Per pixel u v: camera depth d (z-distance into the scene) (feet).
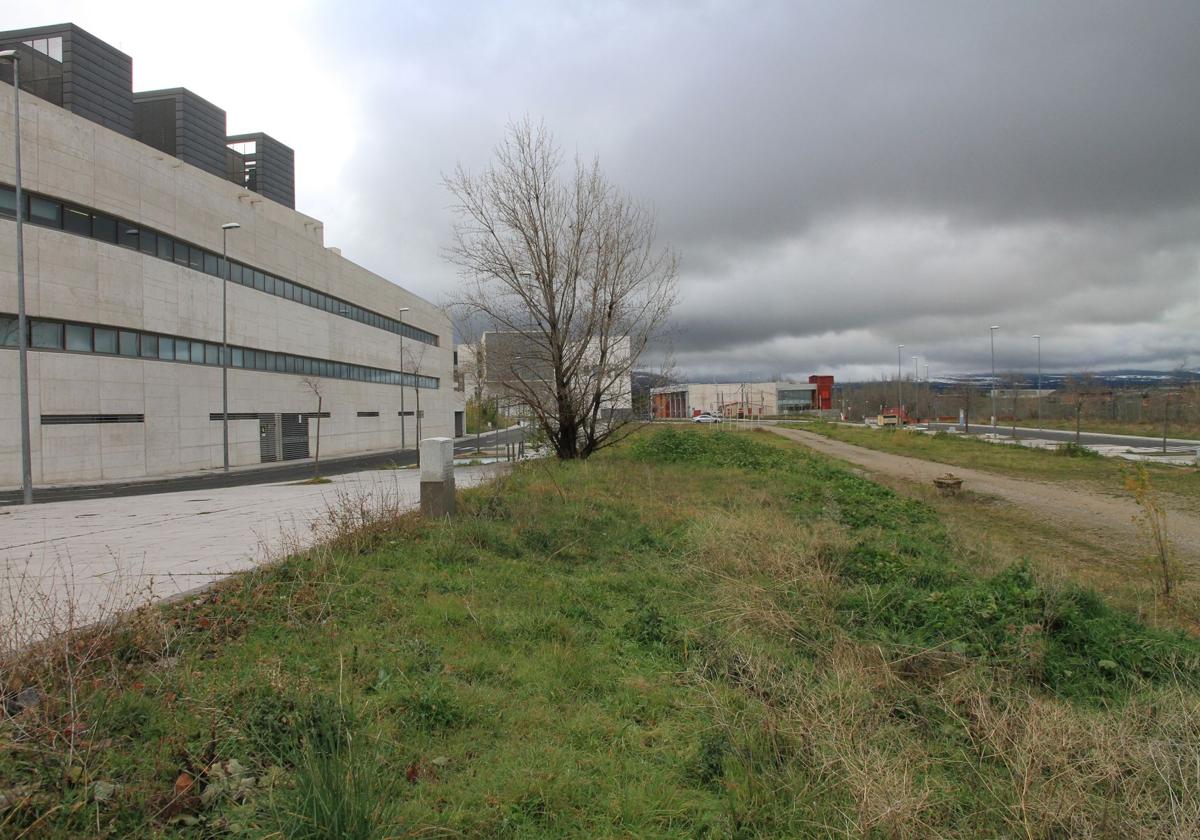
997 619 20.25
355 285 161.48
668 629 19.80
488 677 15.56
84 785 9.59
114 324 89.97
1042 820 11.49
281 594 19.06
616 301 63.93
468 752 12.37
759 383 401.90
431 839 9.71
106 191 88.89
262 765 10.80
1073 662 18.34
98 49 122.42
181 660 14.10
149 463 95.71
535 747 12.71
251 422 120.06
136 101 146.82
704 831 11.02
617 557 29.01
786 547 27.94
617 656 18.01
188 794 9.88
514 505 35.42
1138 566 34.58
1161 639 19.88
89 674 12.46
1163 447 109.50
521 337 64.34
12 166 78.13
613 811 11.14
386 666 15.03
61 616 15.44
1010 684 17.11
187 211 103.45
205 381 107.96
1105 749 13.48
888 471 83.05
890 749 13.60
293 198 189.98
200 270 107.45
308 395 139.23
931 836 11.37
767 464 67.97
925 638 19.79
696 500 43.73
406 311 193.77
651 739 13.83
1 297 77.66
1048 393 246.47
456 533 27.68
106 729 10.98
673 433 80.43
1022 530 45.01
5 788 9.18
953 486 61.41
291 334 133.08
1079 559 36.45
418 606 19.35
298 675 13.79
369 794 9.83
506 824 10.32
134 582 20.67
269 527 33.40
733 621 20.72
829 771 12.60
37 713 10.54
